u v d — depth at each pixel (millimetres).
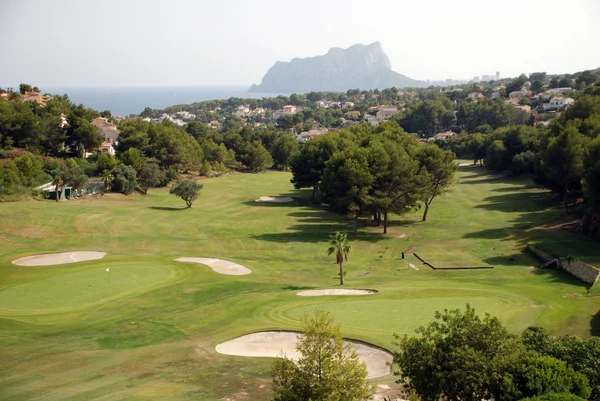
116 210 84188
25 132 111688
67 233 66938
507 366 19953
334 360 20906
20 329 34375
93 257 56156
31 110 122688
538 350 21844
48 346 31578
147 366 28562
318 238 70375
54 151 121625
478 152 159625
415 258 59625
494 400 20453
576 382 19156
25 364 28688
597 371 20359
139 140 126438
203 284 46906
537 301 38750
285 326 34500
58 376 27125
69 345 31875
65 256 56094
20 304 39594
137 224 75125
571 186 80562
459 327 21703
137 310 39125
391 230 75125
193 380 26625
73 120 125000
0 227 65875
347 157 74812
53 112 126375
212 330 34875
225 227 76938
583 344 21734
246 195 111688
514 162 123125
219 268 54188
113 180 101250
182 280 47812
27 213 73750
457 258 58188
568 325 32938
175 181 127062
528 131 130500
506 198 96438
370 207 75125
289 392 20250
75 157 122375
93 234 67562
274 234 72750
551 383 18906
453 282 47938
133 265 52688
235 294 44125
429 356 21094
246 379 26672
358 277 52375
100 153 128000
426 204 81375
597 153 62406
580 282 45719
